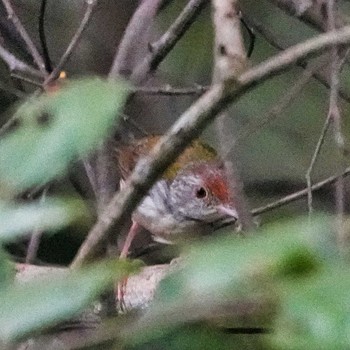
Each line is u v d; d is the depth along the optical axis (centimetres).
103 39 1102
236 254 230
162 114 1094
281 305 225
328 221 261
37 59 828
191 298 257
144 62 805
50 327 271
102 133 243
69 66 1100
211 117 312
